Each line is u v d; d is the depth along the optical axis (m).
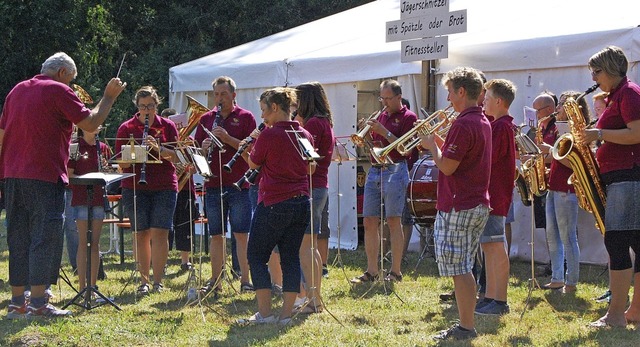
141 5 22.08
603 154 5.33
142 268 7.09
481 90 5.05
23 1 19.19
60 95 5.63
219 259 6.91
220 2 21.77
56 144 5.72
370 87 10.70
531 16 9.11
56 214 5.79
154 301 6.63
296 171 5.55
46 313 5.84
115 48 21.94
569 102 5.48
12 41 19.33
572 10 8.83
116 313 6.07
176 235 8.46
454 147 4.88
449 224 5.03
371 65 9.38
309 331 5.45
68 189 7.68
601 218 5.52
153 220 7.01
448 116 5.89
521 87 8.36
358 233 10.87
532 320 5.77
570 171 6.65
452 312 6.09
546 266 7.87
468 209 4.98
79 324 5.62
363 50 9.61
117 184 8.84
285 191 5.52
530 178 6.55
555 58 8.02
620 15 8.09
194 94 11.77
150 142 6.64
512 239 8.67
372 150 6.37
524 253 8.58
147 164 6.93
